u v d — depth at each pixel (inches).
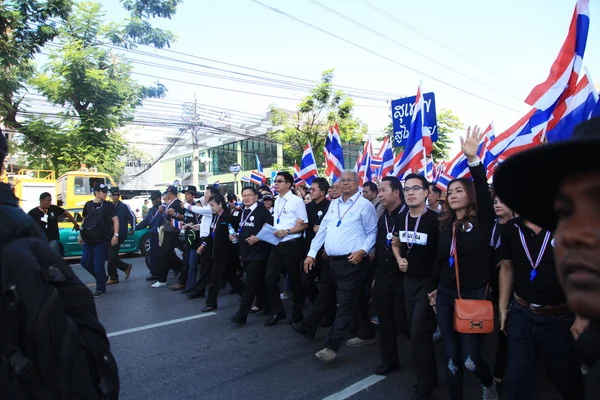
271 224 218.7
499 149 201.0
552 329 104.4
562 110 171.9
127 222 335.6
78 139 681.0
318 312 183.2
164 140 1696.6
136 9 673.0
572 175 32.2
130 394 146.7
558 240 33.8
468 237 123.7
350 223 165.3
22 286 53.7
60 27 653.9
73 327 57.5
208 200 256.2
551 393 144.4
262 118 1333.7
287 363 171.3
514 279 113.0
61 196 583.2
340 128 803.4
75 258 455.5
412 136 237.6
